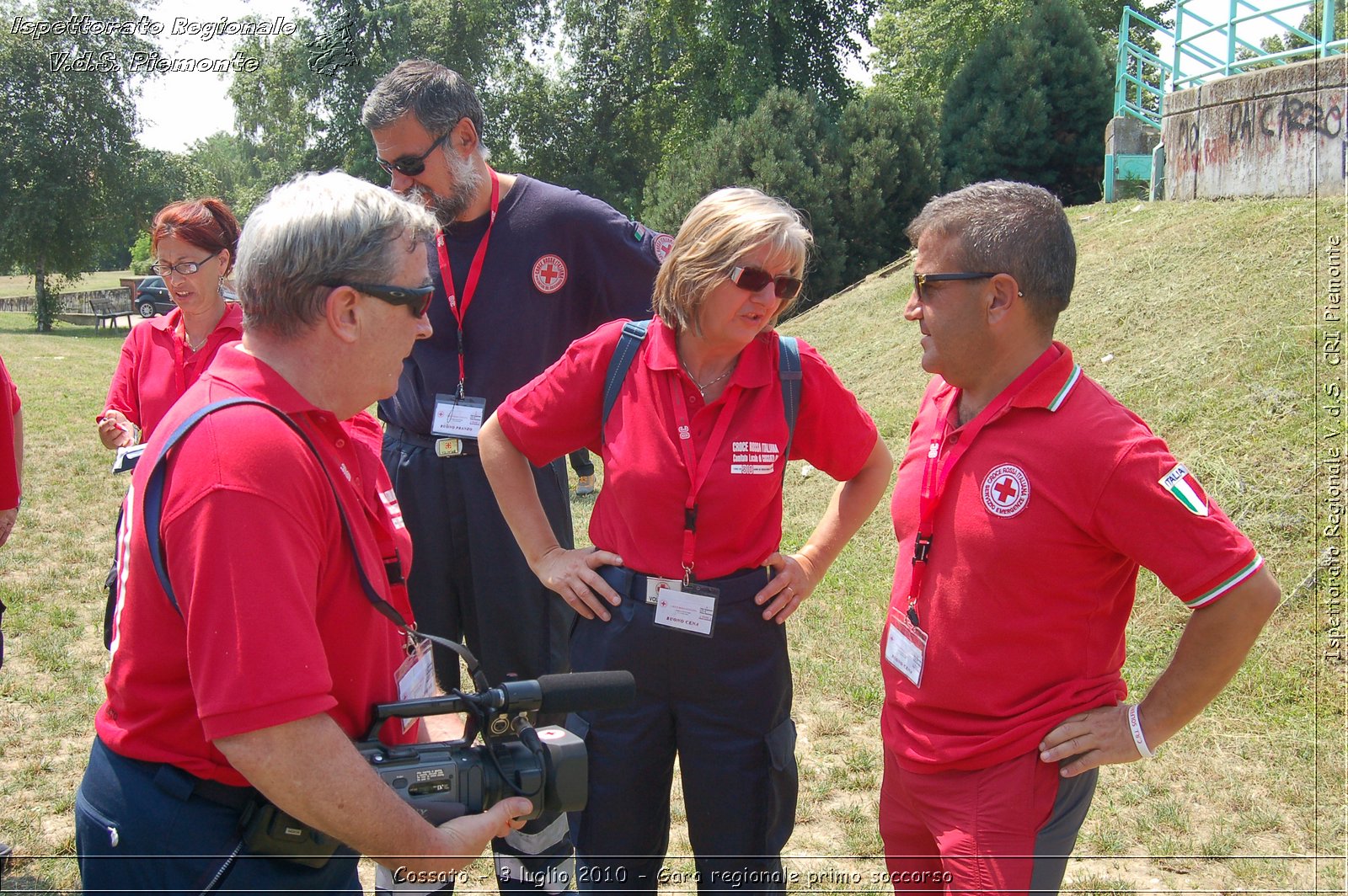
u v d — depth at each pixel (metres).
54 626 5.23
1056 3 15.49
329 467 1.61
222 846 1.55
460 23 28.39
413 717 1.67
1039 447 1.88
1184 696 1.85
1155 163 9.69
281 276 1.52
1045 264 1.89
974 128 15.64
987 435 1.97
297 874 1.61
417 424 2.97
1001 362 1.96
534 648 3.02
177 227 3.76
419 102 2.74
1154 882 3.09
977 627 1.96
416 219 1.65
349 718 1.66
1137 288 7.19
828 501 6.85
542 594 3.01
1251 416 5.28
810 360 2.29
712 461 2.20
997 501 1.92
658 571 2.24
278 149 28.17
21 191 25.09
